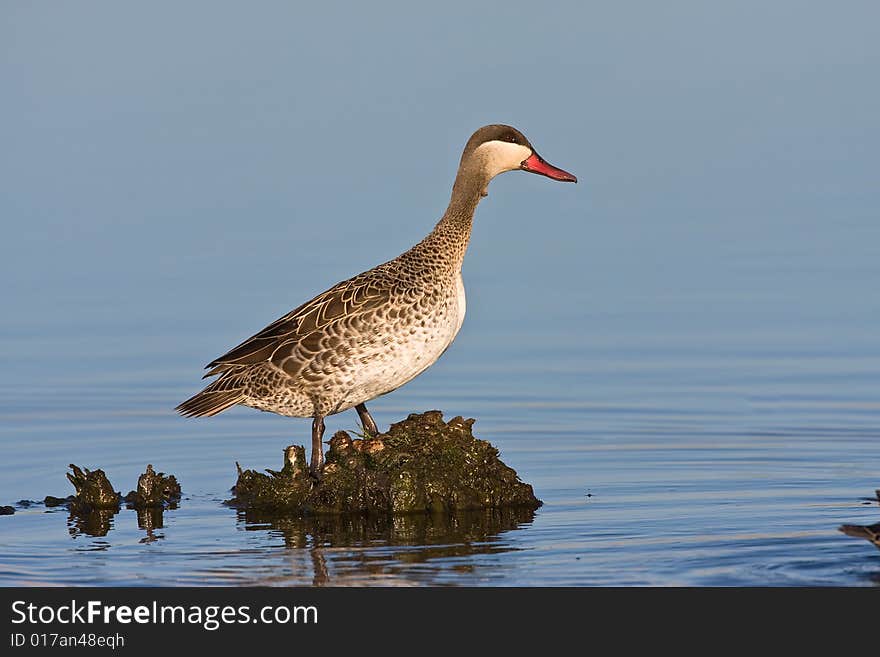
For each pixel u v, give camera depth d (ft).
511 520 53.31
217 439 66.64
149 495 56.90
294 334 53.88
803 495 56.03
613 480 59.11
